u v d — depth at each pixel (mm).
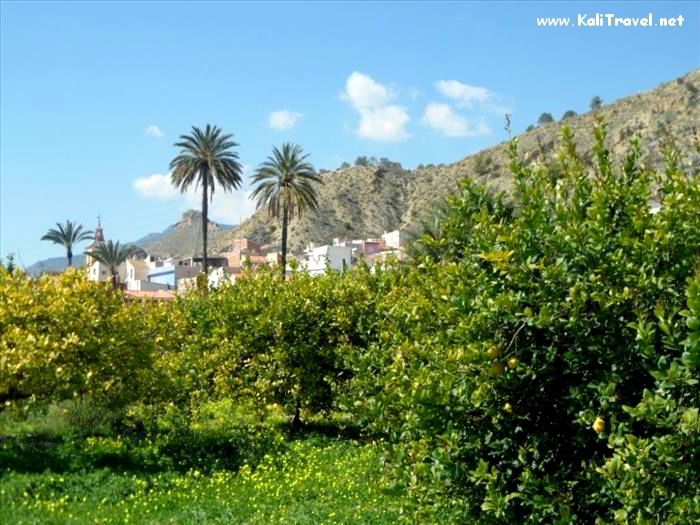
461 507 5008
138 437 13648
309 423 16578
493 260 4801
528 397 4910
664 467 3955
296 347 15820
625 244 4586
